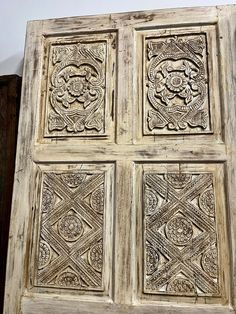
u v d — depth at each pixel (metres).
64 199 1.09
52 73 1.19
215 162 1.05
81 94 1.16
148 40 1.16
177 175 1.06
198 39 1.13
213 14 1.13
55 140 1.14
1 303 1.15
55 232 1.08
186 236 1.02
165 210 1.04
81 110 1.15
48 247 1.07
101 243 1.05
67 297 1.03
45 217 1.09
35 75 1.19
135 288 1.00
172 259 1.01
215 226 1.01
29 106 1.17
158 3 1.32
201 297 0.97
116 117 1.12
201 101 1.09
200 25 1.14
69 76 1.18
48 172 1.12
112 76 1.15
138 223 1.04
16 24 1.40
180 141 1.07
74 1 1.37
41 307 1.03
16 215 1.10
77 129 1.13
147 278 1.00
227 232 1.00
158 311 0.98
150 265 1.01
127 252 1.02
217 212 1.02
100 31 1.19
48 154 1.13
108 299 1.01
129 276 1.01
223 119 1.07
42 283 1.05
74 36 1.21
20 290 1.05
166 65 1.13
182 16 1.15
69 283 1.04
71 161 1.11
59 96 1.17
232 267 0.97
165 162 1.07
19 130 1.16
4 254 1.19
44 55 1.21
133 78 1.13
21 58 1.37
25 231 1.09
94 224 1.06
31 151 1.14
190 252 1.00
